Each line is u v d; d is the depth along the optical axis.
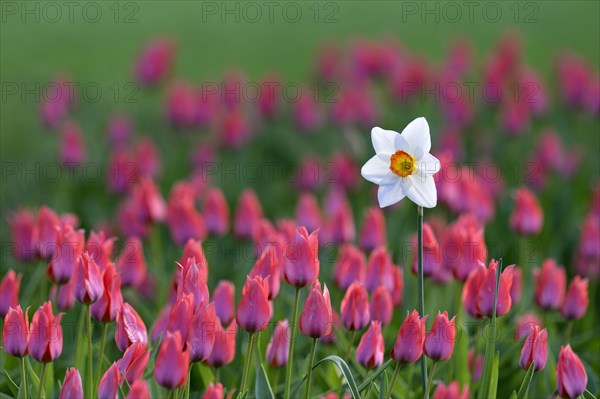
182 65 19.16
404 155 4.50
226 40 21.36
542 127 13.82
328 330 4.73
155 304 8.42
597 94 12.80
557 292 6.35
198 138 13.02
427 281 7.56
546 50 19.91
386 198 4.52
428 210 10.48
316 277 4.89
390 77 13.82
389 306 5.58
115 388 4.29
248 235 8.33
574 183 11.66
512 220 8.07
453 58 13.62
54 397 5.64
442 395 4.75
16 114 15.50
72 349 7.54
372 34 21.95
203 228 7.61
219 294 5.40
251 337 4.76
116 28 21.88
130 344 4.68
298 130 12.71
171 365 4.27
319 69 14.29
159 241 9.59
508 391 6.38
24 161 12.91
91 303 4.86
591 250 8.08
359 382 6.04
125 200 11.39
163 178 12.61
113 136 12.17
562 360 4.84
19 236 7.71
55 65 18.47
